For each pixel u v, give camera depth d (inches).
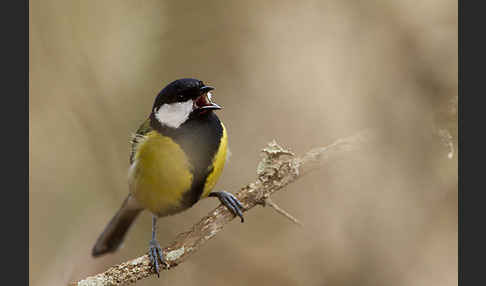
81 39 167.8
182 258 158.6
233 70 167.8
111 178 166.9
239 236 166.1
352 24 167.0
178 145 159.0
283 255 165.6
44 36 167.9
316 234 165.5
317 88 166.7
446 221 164.7
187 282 165.6
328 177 165.6
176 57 167.8
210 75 167.8
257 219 166.2
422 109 164.4
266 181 158.9
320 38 167.3
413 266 164.6
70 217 167.0
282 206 166.1
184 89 159.2
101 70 167.8
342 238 165.3
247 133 167.0
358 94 166.1
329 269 165.2
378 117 164.7
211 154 159.2
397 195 164.9
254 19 167.9
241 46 167.9
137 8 167.9
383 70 166.2
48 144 167.8
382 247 164.9
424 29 166.1
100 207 166.9
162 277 165.8
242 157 166.9
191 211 166.6
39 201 167.3
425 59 165.6
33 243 166.2
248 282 165.5
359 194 165.3
